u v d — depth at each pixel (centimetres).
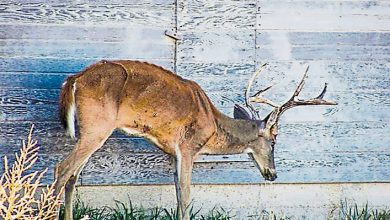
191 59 1159
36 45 1130
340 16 1184
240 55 1168
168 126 1020
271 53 1174
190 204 1109
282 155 1184
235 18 1163
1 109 1129
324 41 1182
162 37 1151
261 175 1179
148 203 1166
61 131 1144
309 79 1183
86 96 985
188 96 1031
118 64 1009
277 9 1171
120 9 1141
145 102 1004
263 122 1078
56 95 1138
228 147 1064
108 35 1141
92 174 1152
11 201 778
